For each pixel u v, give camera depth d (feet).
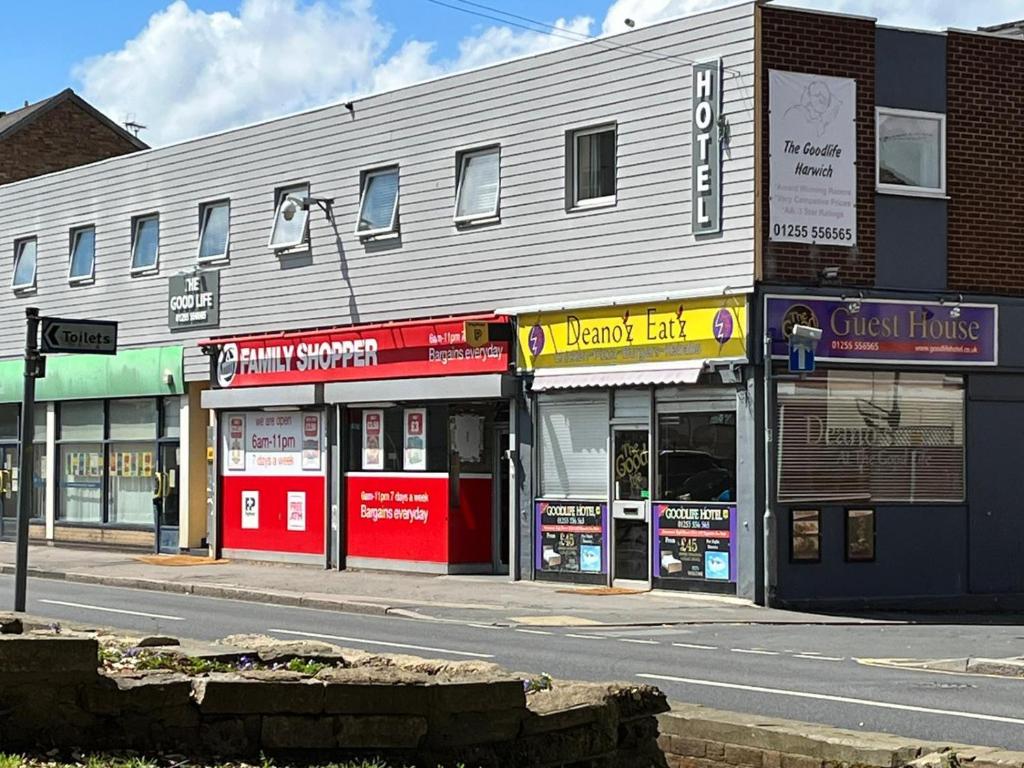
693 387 72.02
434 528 83.61
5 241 118.93
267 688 23.56
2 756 21.99
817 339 67.41
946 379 73.46
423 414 84.84
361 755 23.68
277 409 93.71
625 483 75.05
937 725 34.86
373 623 62.08
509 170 81.15
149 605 70.23
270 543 93.91
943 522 73.00
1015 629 62.59
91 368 108.68
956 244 73.67
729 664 47.50
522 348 79.46
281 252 94.38
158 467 103.71
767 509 68.80
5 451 118.52
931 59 73.56
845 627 62.85
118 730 23.29
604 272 76.13
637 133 74.84
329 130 91.71
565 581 77.41
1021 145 75.31
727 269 70.49
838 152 71.10
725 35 71.10
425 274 85.40
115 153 138.92
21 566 55.77
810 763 25.94
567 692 26.35
